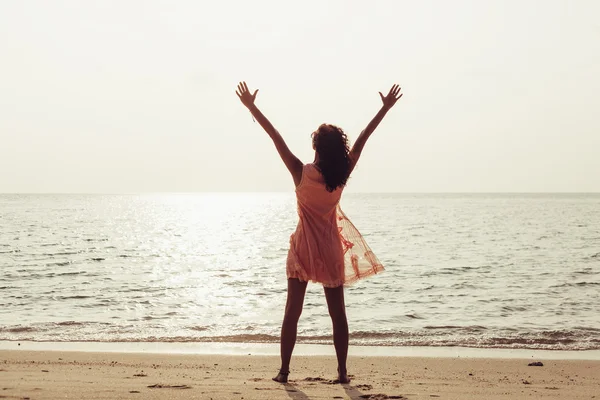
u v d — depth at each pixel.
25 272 21.45
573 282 18.97
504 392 5.64
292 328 4.99
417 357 8.41
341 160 4.62
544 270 22.34
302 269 4.71
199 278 20.55
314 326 11.43
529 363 7.95
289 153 4.67
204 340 10.08
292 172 4.67
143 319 12.45
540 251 30.36
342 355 5.15
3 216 72.25
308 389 4.96
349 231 4.94
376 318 12.75
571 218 70.00
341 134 4.67
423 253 29.27
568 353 9.32
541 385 6.29
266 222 68.75
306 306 13.79
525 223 58.94
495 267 23.33
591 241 36.84
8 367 6.64
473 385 6.11
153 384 5.29
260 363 7.54
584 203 161.12
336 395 4.73
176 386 5.17
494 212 91.44
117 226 55.44
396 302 15.04
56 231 46.06
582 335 10.82
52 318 12.42
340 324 4.99
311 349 9.26
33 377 5.71
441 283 18.67
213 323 12.01
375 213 87.31
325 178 4.61
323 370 6.99
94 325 11.59
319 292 15.91
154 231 49.56
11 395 4.62
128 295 16.20
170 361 7.62
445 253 29.25
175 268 23.73
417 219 68.00
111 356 7.98
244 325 11.77
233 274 21.84
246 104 4.63
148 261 26.28
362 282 18.88
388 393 5.05
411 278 19.97
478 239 38.50
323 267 4.71
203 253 30.73
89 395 4.70
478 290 17.20
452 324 12.04
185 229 53.50
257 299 15.78
